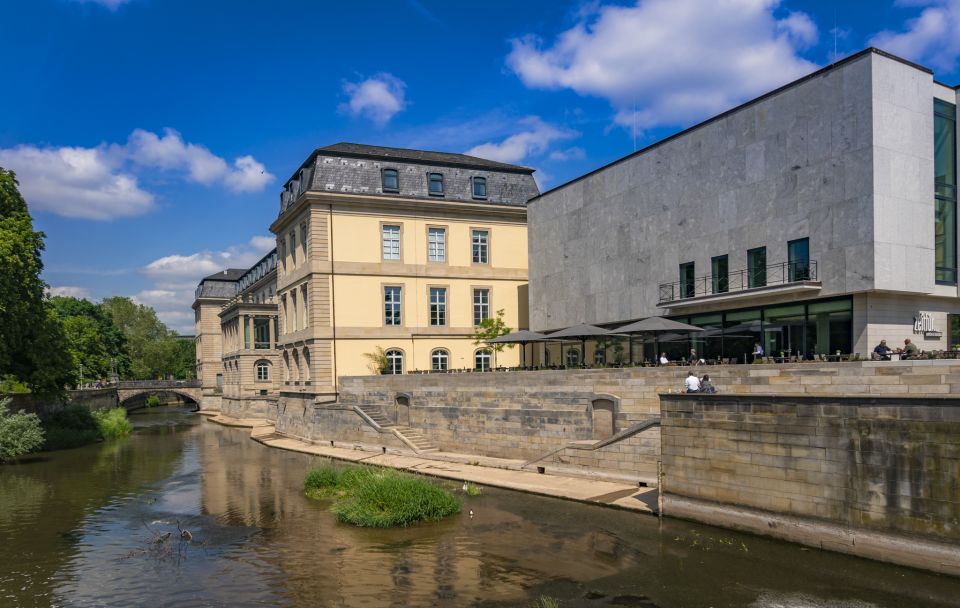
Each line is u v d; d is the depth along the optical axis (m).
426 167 42.66
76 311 81.88
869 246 20.77
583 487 22.20
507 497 21.98
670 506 18.45
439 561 15.45
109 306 106.19
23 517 21.23
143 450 39.00
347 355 39.66
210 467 31.44
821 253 22.30
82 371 69.62
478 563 15.20
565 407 25.45
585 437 24.64
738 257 25.45
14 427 32.41
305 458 33.69
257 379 63.44
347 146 43.50
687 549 15.58
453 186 43.00
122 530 19.41
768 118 24.33
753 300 24.91
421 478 22.27
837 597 12.41
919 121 22.03
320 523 19.41
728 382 20.33
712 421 17.39
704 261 26.95
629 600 12.69
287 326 45.75
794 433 15.54
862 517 14.29
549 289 36.69
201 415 72.56
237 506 22.27
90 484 27.25
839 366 17.58
